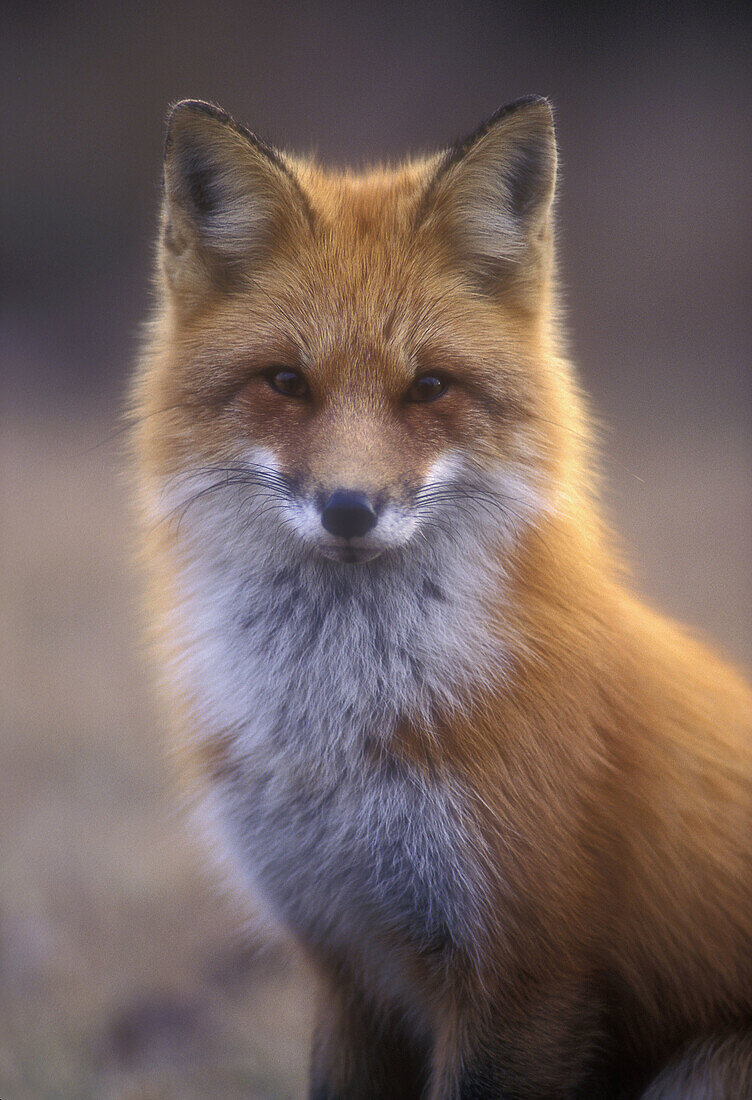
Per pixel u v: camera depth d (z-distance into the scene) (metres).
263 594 5.37
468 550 5.36
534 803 5.33
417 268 5.36
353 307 5.35
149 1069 5.48
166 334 5.39
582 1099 5.35
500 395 5.36
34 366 14.14
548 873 5.33
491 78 18.28
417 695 5.34
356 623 5.36
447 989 5.36
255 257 5.37
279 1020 5.54
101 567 8.84
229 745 5.37
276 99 17.45
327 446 5.34
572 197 17.03
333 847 5.36
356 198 5.39
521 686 5.34
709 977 5.37
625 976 5.36
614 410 13.05
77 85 17.70
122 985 5.55
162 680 5.41
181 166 5.37
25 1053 5.47
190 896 5.64
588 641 5.36
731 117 18.06
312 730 5.36
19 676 6.90
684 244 16.36
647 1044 5.38
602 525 5.43
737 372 14.31
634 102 18.31
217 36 18.62
